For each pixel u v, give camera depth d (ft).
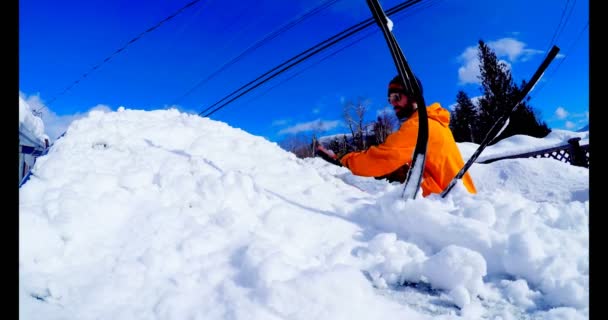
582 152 27.27
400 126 7.79
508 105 5.71
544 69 5.32
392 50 5.35
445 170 7.50
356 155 7.79
